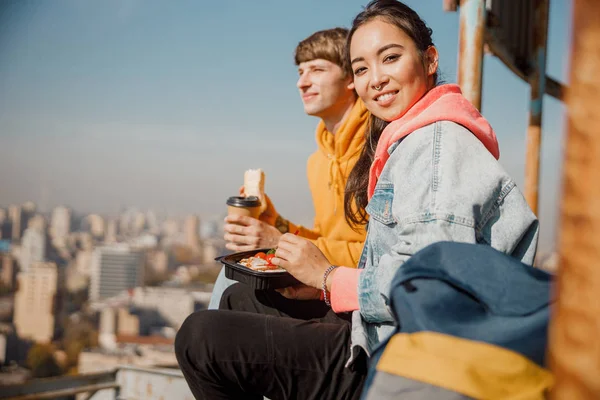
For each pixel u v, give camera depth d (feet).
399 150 4.25
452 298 3.05
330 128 7.30
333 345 4.27
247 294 5.59
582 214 1.42
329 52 7.03
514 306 3.00
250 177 7.16
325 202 6.97
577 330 1.43
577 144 1.43
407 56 4.52
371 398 2.92
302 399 4.33
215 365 4.24
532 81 10.03
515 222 3.92
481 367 2.77
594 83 1.41
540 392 2.77
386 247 4.32
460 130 4.09
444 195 3.79
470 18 7.29
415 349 2.89
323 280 4.37
